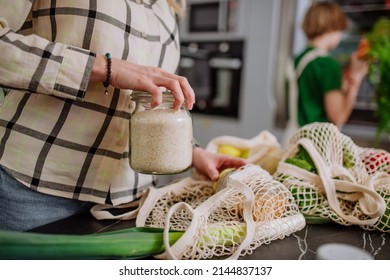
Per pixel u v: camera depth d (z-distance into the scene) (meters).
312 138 0.70
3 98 0.72
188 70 2.35
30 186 0.60
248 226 0.51
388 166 0.72
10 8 0.55
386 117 1.41
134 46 0.64
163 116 0.57
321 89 1.50
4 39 0.50
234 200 0.58
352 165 0.69
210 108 2.34
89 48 0.59
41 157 0.60
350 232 0.60
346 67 1.85
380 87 1.39
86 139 0.63
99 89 0.61
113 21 0.60
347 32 1.89
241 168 0.65
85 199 0.65
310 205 0.62
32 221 0.62
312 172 0.67
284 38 2.07
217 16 2.22
